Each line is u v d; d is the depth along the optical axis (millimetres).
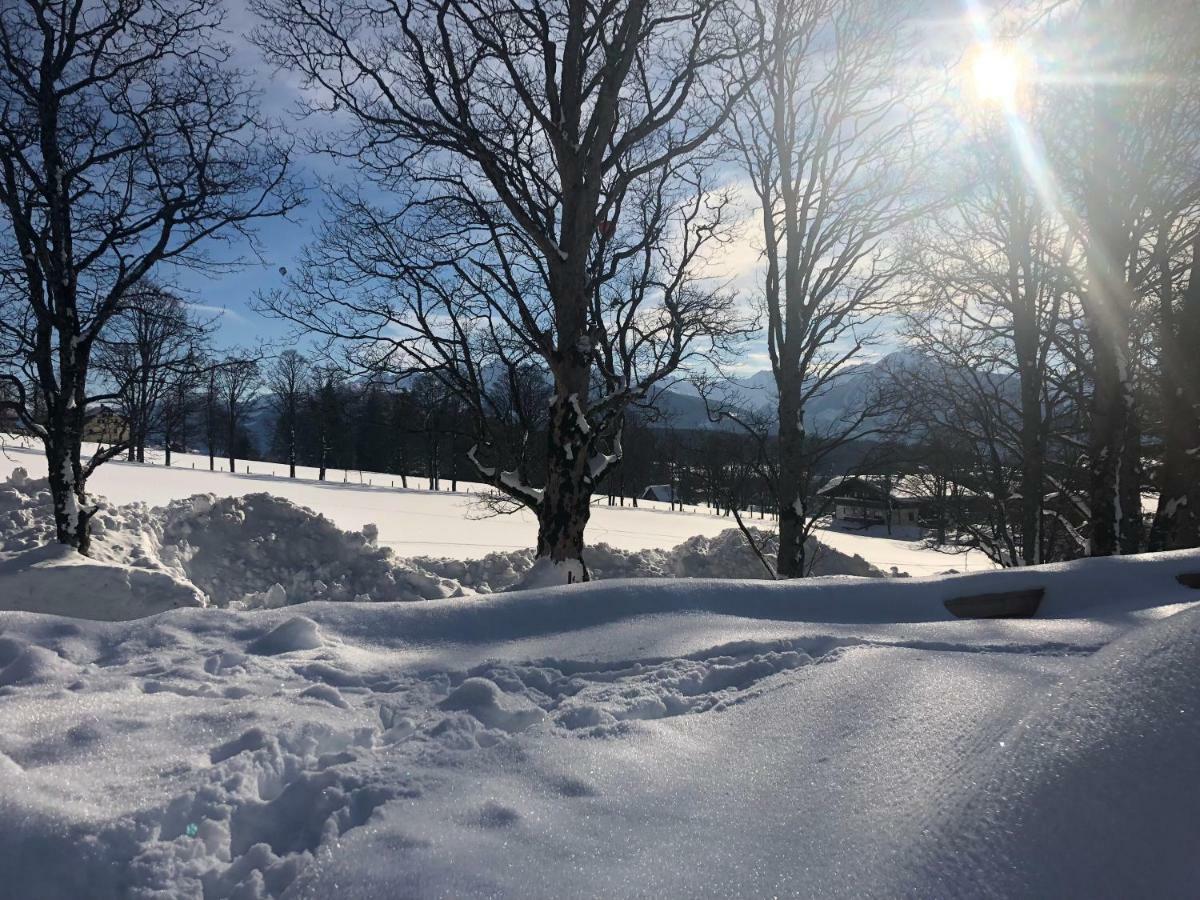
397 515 38062
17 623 4691
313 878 2297
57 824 2502
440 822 2580
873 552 43812
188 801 2709
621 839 2492
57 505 11172
